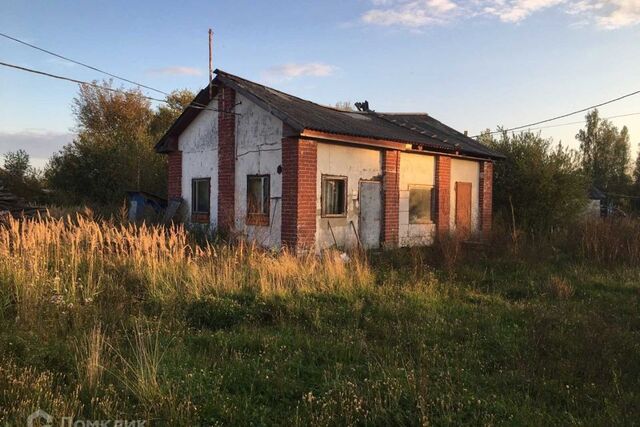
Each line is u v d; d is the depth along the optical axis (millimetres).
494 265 11977
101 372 4434
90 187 24938
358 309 7273
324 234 13461
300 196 12719
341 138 13289
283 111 12648
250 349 5652
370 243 14859
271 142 13484
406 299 7973
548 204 20156
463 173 18750
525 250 13422
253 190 14070
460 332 6398
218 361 5141
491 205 20047
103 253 9227
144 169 24703
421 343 5750
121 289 7770
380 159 15219
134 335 5695
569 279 10273
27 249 8406
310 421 3852
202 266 9016
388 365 5035
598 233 13508
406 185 16203
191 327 6586
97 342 4820
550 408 4227
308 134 12383
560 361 5293
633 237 12938
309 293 8094
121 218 15523
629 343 5891
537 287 9469
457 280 10078
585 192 21391
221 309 7152
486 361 5418
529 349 5746
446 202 17750
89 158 24844
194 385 4387
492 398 4336
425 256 12547
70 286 7352
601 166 63500
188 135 16281
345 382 4477
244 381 4621
